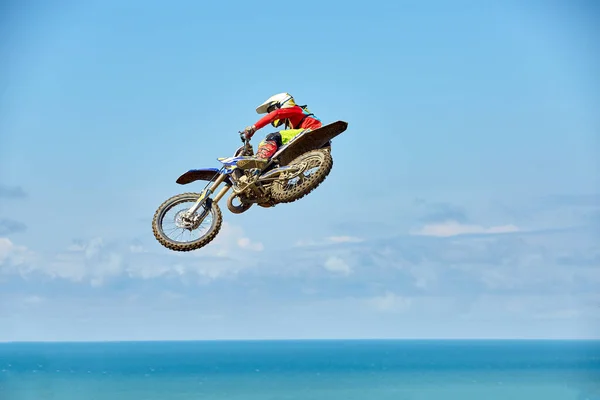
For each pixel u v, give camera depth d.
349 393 128.75
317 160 21.69
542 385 155.75
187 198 22.22
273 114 22.25
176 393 129.62
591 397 153.50
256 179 21.67
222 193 22.06
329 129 21.61
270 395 124.31
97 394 133.12
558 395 145.75
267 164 21.62
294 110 22.45
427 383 150.25
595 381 171.12
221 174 22.06
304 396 122.50
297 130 22.33
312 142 21.88
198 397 121.19
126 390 138.12
